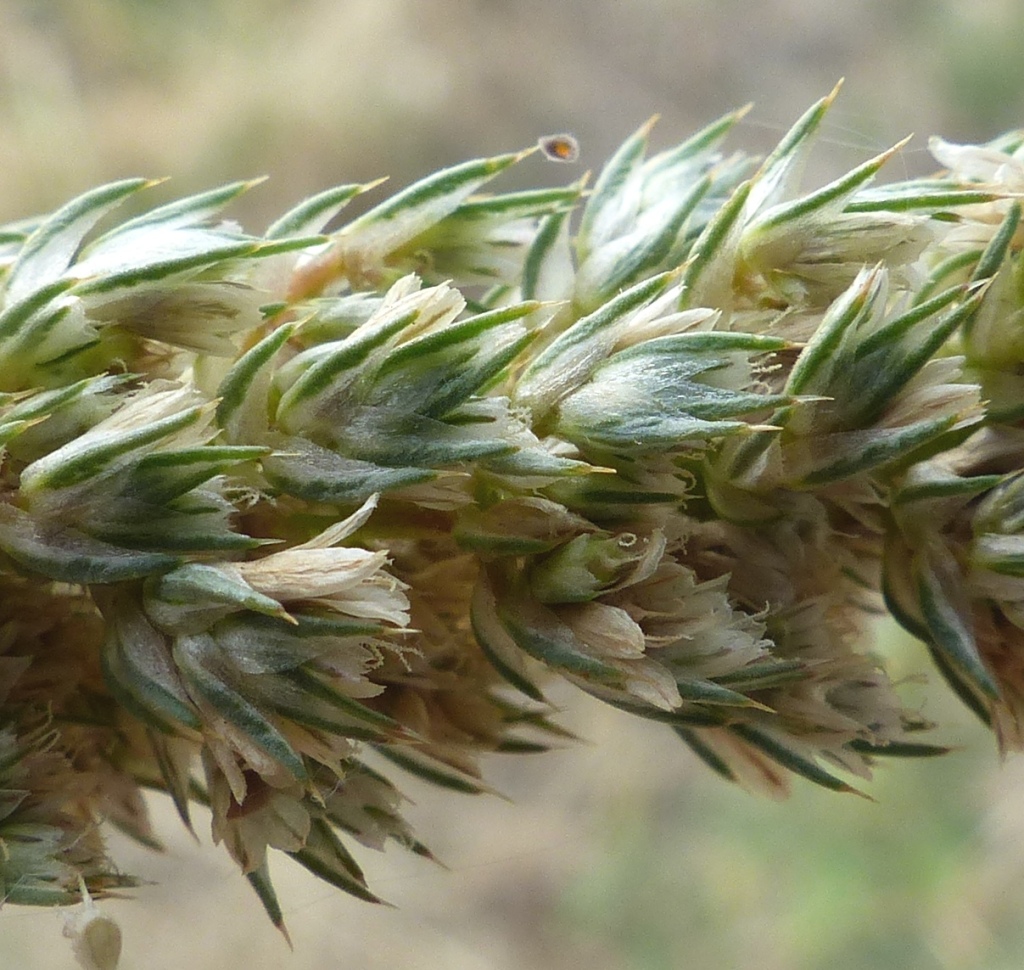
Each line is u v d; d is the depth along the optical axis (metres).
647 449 0.07
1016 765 0.20
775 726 0.07
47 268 0.07
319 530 0.07
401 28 0.21
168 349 0.07
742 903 0.21
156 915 0.20
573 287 0.08
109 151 0.20
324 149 0.21
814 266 0.07
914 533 0.07
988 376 0.07
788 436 0.07
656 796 0.22
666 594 0.07
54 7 0.21
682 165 0.08
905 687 0.11
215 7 0.21
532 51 0.21
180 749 0.07
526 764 0.22
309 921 0.21
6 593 0.07
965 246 0.07
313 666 0.07
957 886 0.20
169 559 0.07
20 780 0.07
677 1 0.21
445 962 0.21
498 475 0.07
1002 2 0.21
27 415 0.07
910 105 0.21
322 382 0.07
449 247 0.08
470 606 0.07
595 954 0.21
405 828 0.07
